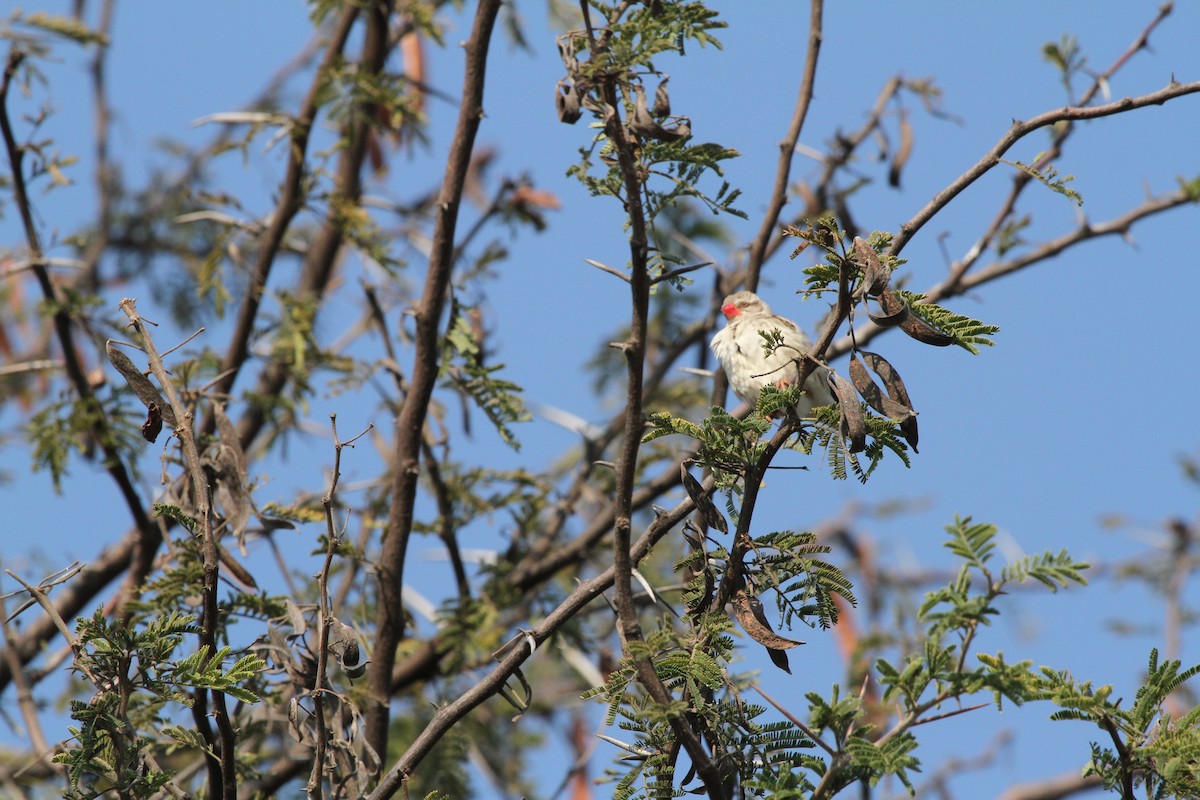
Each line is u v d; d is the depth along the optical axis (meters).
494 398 11.41
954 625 6.27
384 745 9.67
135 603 9.65
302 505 12.12
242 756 9.79
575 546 13.18
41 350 15.95
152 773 6.93
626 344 7.06
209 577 6.69
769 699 6.89
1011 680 6.33
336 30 13.22
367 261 13.13
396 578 10.07
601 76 7.13
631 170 6.96
